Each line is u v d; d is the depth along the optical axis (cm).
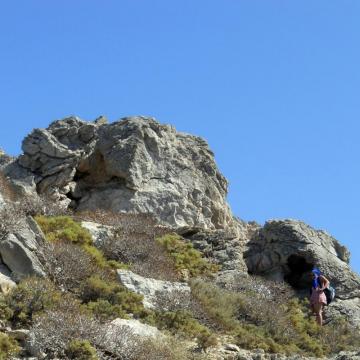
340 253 3023
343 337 2402
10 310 1748
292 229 2927
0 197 2658
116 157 3384
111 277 2197
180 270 2594
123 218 2920
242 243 2991
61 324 1672
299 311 2548
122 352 1661
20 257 1992
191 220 3375
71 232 2386
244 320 2283
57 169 3353
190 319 2056
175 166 3528
